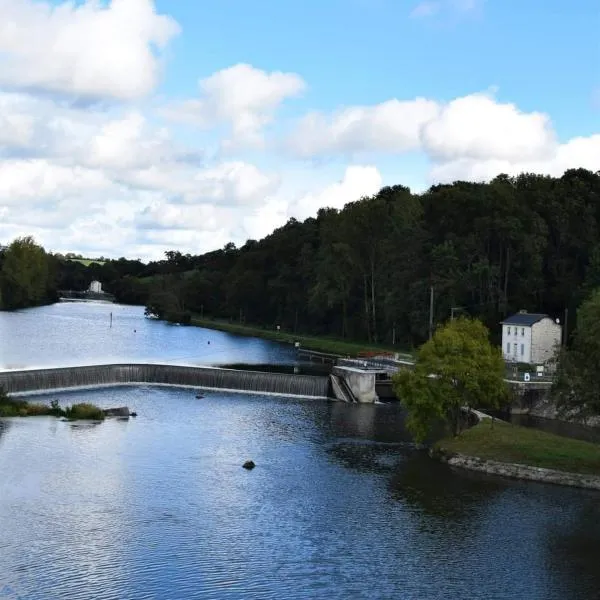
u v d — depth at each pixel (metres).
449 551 57.75
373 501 68.69
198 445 87.62
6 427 90.88
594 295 126.00
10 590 48.81
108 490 68.94
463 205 177.25
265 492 70.50
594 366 79.50
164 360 172.12
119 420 99.69
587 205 175.38
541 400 115.81
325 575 53.03
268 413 110.19
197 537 58.81
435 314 166.12
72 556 54.28
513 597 50.59
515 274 164.62
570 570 54.88
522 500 69.75
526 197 174.75
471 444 85.56
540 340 140.12
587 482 74.31
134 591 49.53
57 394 117.25
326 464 81.06
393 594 50.53
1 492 66.69
